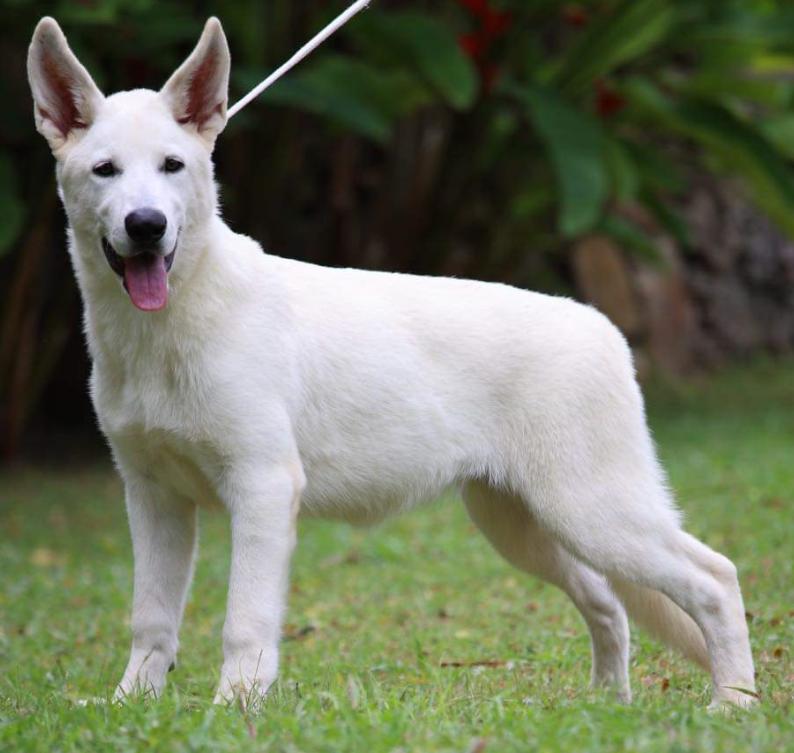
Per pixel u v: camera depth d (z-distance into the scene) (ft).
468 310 26.63
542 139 65.51
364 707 21.63
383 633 34.45
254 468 24.17
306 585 41.68
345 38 70.79
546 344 26.16
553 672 28.22
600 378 25.94
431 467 26.30
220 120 24.72
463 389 26.32
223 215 71.15
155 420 24.39
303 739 19.45
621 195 67.46
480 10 65.00
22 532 51.98
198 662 31.96
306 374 25.38
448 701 23.24
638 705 22.79
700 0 67.00
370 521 26.81
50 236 69.10
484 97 67.00
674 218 75.97
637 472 25.79
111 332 24.63
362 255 77.15
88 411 77.51
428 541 47.50
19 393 67.21
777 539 41.50
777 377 93.97
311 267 26.43
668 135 76.43
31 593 41.63
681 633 25.89
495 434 26.37
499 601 37.50
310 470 25.75
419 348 26.25
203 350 24.08
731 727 20.07
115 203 23.30
